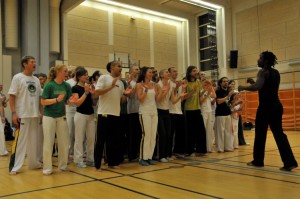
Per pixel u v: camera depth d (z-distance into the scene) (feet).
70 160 15.97
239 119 21.77
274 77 12.45
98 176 11.96
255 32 43.57
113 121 13.47
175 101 15.88
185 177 11.36
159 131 15.05
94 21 43.52
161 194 9.06
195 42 52.75
